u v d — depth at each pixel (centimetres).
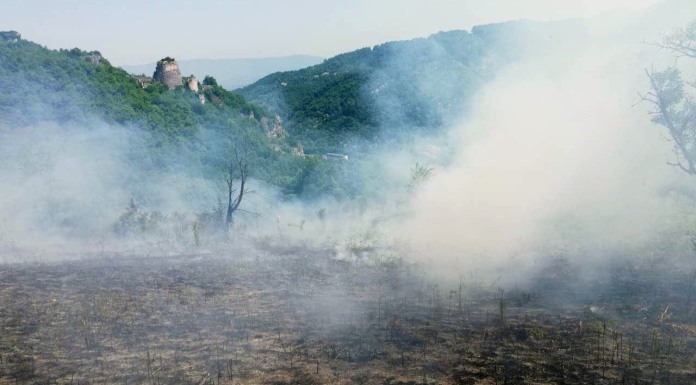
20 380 978
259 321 1322
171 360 1070
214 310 1424
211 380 973
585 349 1080
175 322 1320
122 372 1014
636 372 962
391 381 955
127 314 1387
